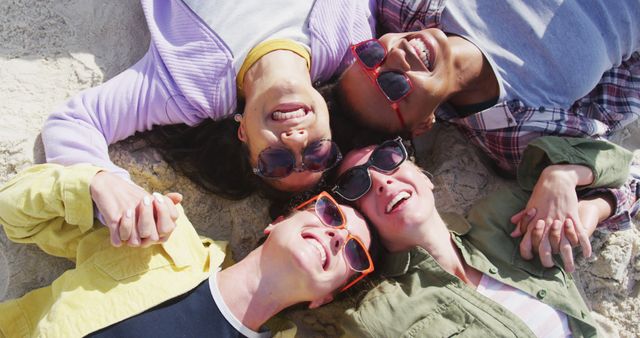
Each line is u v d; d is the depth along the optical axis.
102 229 0.85
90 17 0.98
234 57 0.90
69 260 0.91
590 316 0.90
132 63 0.98
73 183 0.79
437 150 1.09
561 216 0.91
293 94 0.85
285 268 0.82
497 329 0.84
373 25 1.03
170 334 0.78
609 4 1.00
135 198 0.79
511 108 0.99
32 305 0.84
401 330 0.84
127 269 0.81
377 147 0.91
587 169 0.93
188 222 0.89
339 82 0.94
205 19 0.90
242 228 0.99
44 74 0.94
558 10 0.99
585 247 0.90
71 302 0.78
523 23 0.98
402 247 0.91
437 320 0.85
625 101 1.07
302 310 0.95
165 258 0.83
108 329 0.77
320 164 0.87
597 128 1.02
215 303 0.81
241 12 0.91
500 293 0.88
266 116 0.85
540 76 0.99
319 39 0.94
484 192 1.04
